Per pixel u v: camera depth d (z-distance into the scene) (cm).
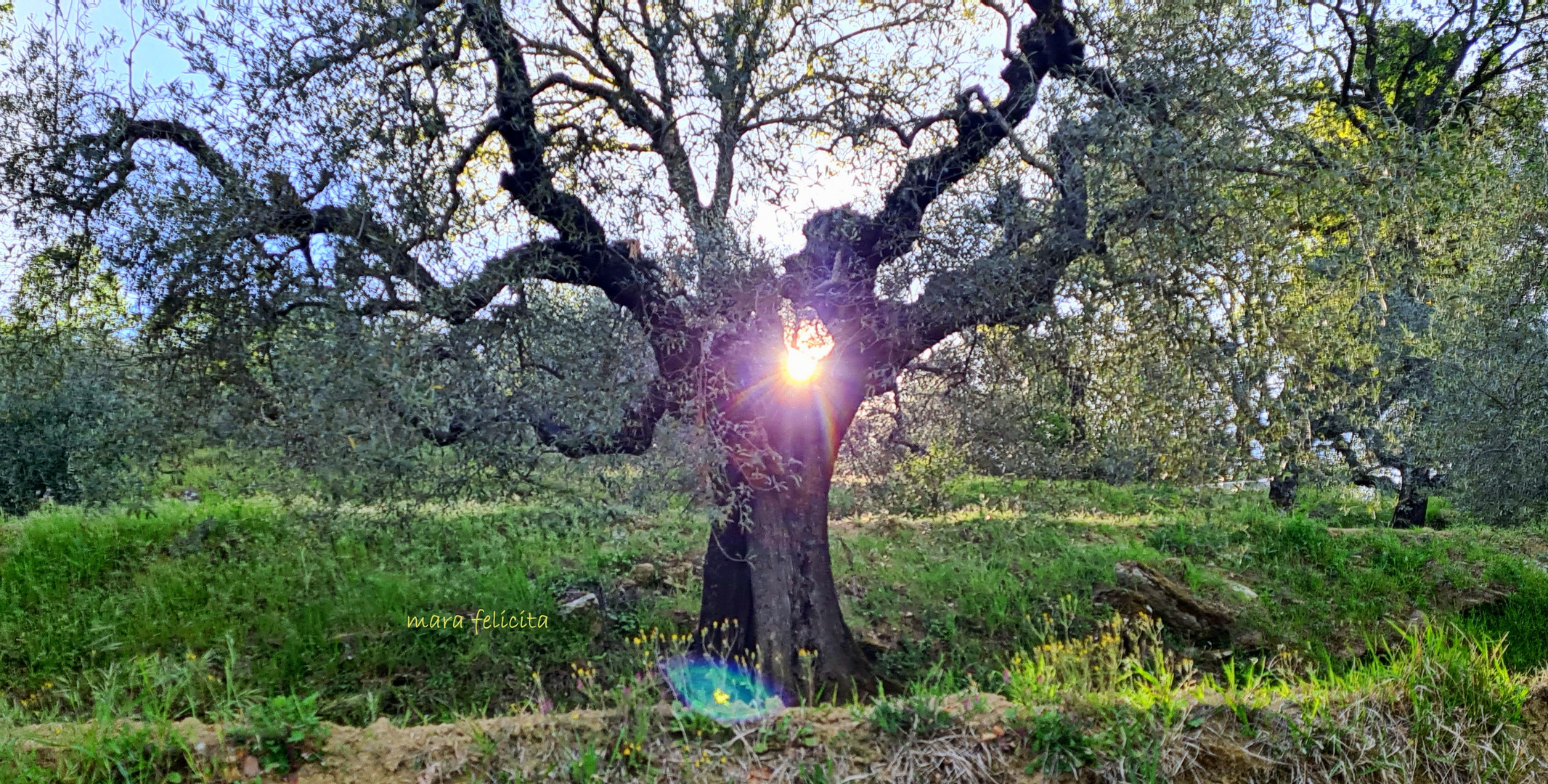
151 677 544
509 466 525
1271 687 472
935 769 377
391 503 526
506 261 512
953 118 596
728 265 485
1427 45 1515
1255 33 595
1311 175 550
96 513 850
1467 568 906
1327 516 1404
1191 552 958
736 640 605
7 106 502
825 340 591
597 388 496
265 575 743
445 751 371
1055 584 822
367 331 437
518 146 541
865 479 757
